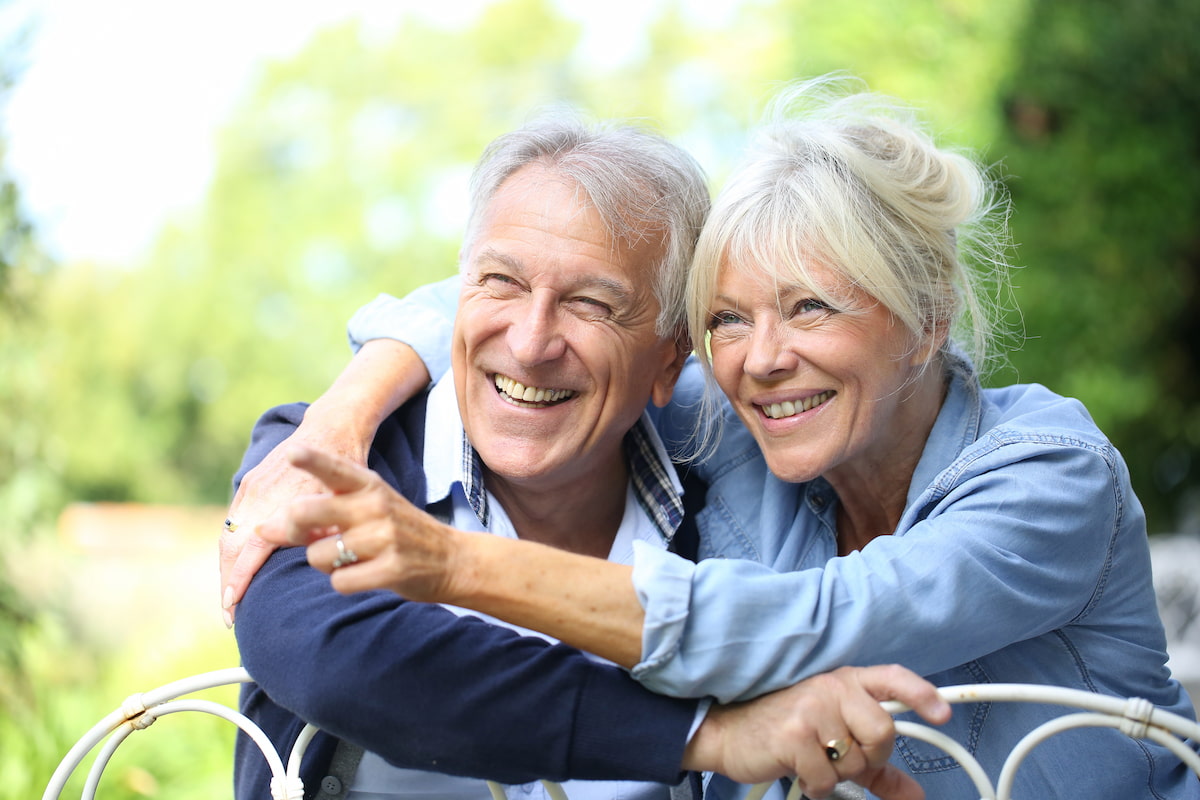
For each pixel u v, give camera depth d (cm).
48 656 414
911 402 165
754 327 158
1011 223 662
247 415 1825
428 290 202
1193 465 766
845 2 680
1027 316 663
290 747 157
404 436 180
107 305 1880
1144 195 680
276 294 1825
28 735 348
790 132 164
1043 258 668
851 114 171
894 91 662
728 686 126
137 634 555
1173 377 739
